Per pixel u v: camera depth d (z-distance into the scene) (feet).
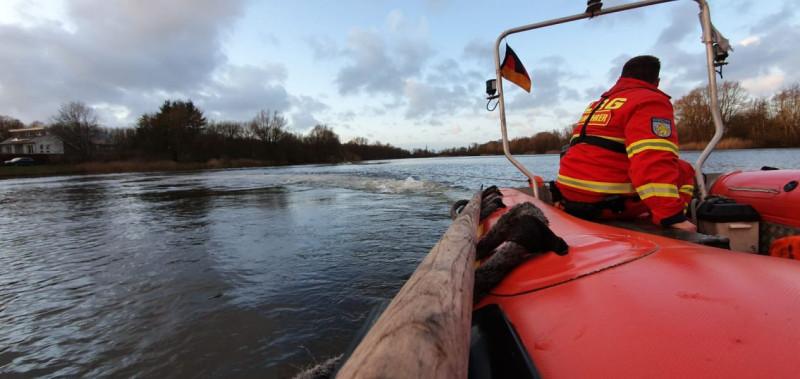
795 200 6.18
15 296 11.01
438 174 59.16
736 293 2.46
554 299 2.87
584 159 7.38
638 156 6.07
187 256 14.85
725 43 8.37
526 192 12.50
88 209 31.83
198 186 55.06
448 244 4.05
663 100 6.23
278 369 6.98
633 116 6.40
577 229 5.07
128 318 9.35
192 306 9.89
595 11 9.25
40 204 37.24
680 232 5.16
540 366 2.14
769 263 3.01
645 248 3.67
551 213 6.67
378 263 13.05
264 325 8.69
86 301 10.52
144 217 25.98
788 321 2.09
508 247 3.89
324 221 21.34
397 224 19.81
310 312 9.27
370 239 16.58
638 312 2.39
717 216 6.71
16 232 21.61
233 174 89.86
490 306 3.15
